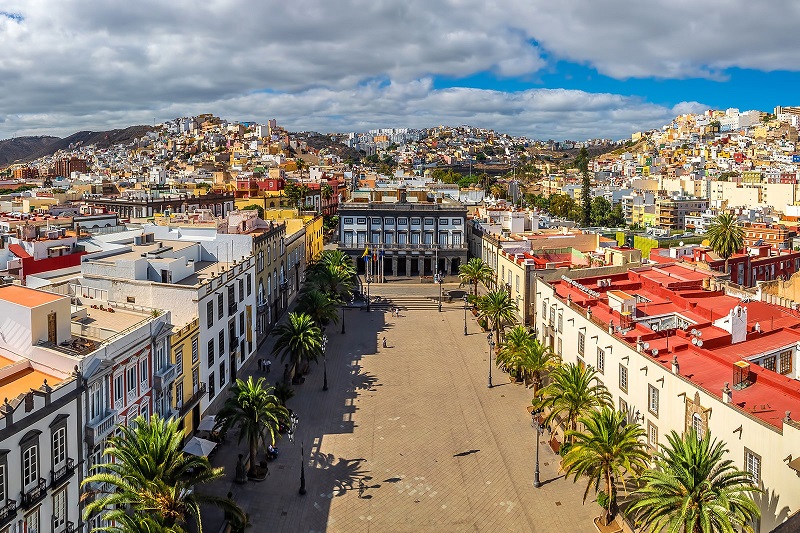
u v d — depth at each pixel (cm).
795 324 6091
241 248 8581
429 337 10012
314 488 5447
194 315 6316
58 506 4003
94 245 9225
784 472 3678
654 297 7338
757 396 4425
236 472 5531
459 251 14425
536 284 8362
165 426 4459
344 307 11856
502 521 4984
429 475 5684
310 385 7844
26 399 3716
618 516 4838
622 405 5519
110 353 4550
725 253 11262
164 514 3844
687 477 3691
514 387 7806
